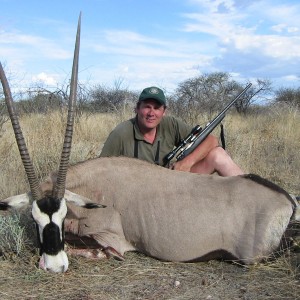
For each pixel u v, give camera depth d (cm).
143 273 192
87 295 171
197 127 249
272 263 196
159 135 251
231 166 246
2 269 191
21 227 218
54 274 184
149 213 206
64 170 190
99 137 545
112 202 212
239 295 172
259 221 195
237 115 855
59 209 187
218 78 1029
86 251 206
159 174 213
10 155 362
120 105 696
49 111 557
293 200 204
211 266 200
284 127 581
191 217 201
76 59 200
